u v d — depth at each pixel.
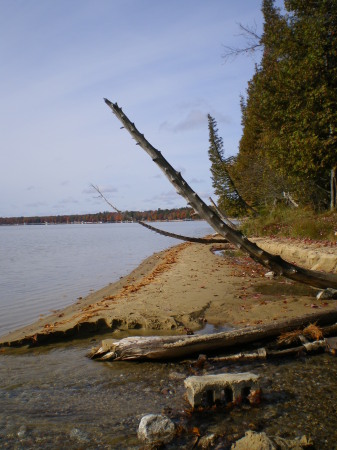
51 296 12.23
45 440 3.60
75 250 35.81
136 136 4.98
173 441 3.52
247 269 14.41
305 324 6.21
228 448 3.39
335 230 16.77
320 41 17.31
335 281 5.92
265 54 22.94
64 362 5.75
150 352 5.50
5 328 8.26
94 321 7.24
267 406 4.10
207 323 7.39
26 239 64.19
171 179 5.05
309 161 17.84
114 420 3.96
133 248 37.84
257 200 37.41
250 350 5.82
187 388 4.29
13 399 4.49
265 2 22.78
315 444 3.39
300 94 18.31
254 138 37.78
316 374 4.91
